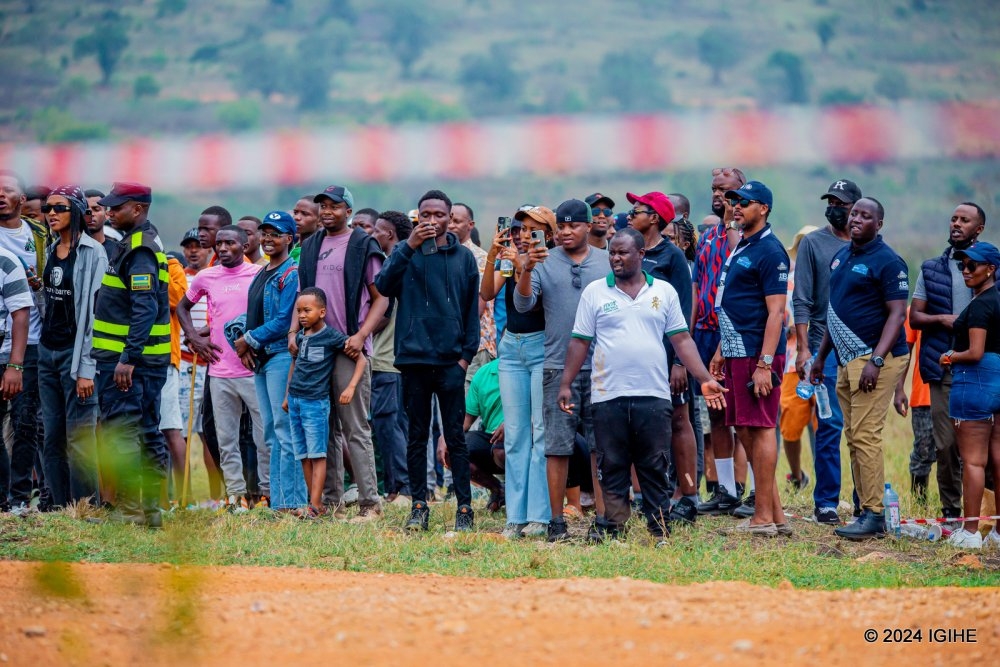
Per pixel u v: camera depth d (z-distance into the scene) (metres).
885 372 33.25
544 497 33.69
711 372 33.97
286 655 18.97
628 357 31.34
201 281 39.25
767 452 33.12
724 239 36.34
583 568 27.95
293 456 37.16
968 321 32.38
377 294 36.69
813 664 18.53
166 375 34.88
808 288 36.28
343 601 22.31
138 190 34.91
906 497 38.41
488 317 41.47
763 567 28.70
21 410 36.53
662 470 31.67
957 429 32.66
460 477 34.22
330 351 36.19
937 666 18.41
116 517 31.50
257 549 30.39
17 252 38.28
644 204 34.31
